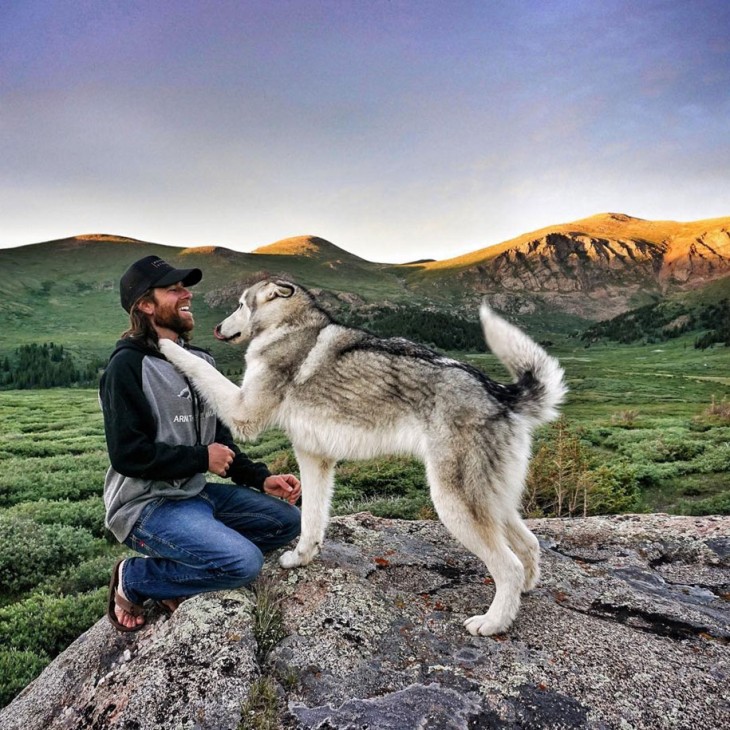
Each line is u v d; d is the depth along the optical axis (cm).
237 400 409
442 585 396
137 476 335
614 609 373
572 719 261
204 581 346
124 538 358
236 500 411
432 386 373
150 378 356
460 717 261
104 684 306
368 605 355
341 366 409
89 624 820
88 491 1922
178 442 366
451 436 359
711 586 427
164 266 390
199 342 13550
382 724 256
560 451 1725
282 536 421
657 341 19662
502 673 293
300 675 292
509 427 366
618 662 303
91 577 1030
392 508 1572
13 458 2720
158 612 374
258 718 260
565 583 406
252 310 463
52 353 14588
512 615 334
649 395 7744
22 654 725
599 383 9506
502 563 339
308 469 425
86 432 3884
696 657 312
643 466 2583
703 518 557
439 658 308
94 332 19075
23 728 321
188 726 261
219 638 312
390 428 388
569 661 304
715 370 12012
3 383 12119
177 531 341
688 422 4253
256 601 354
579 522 559
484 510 348
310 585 376
